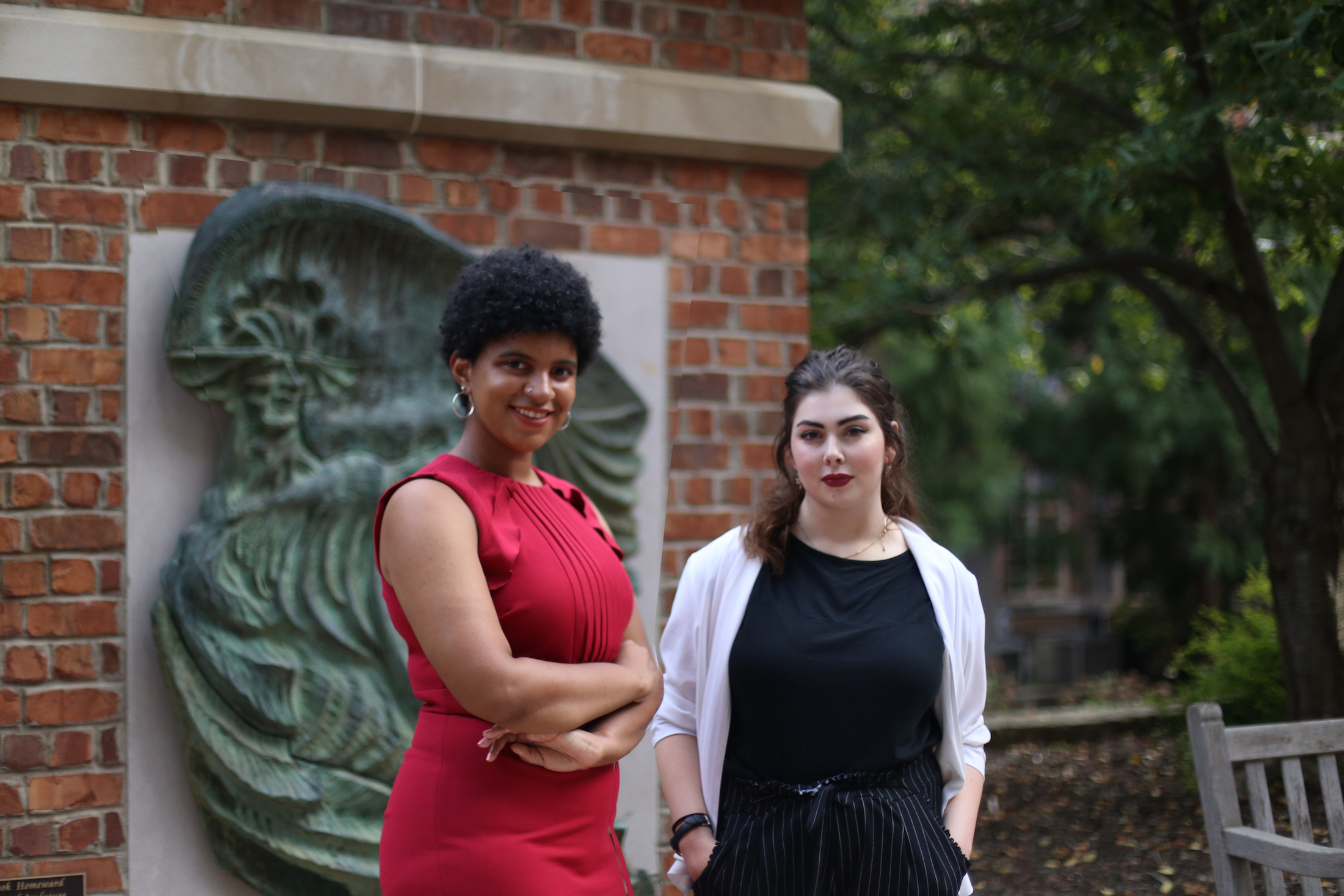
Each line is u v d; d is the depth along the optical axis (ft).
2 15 8.30
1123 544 42.73
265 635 8.75
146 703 8.61
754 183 10.89
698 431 10.49
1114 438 40.93
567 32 10.29
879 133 22.90
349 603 8.98
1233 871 8.02
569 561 5.31
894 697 6.06
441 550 4.89
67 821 8.36
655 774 9.66
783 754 6.12
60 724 8.38
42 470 8.43
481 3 9.97
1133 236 20.89
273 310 8.87
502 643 4.83
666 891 9.41
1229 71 13.00
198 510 8.82
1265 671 16.76
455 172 9.81
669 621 6.82
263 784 8.64
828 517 6.51
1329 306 15.56
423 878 4.99
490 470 5.42
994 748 20.06
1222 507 40.04
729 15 10.94
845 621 6.22
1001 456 41.19
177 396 8.80
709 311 10.61
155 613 8.52
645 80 10.29
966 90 20.84
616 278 10.28
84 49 8.47
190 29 8.87
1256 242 16.02
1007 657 46.83
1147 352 28.71
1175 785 16.80
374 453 9.14
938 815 6.22
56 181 8.56
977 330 27.53
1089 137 18.61
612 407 10.14
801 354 10.97
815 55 21.81
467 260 9.43
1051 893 12.60
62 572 8.44
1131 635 41.60
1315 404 15.55
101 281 8.65
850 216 22.30
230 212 8.68
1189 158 14.32
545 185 10.12
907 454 7.04
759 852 5.94
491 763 5.02
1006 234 21.35
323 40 9.32
